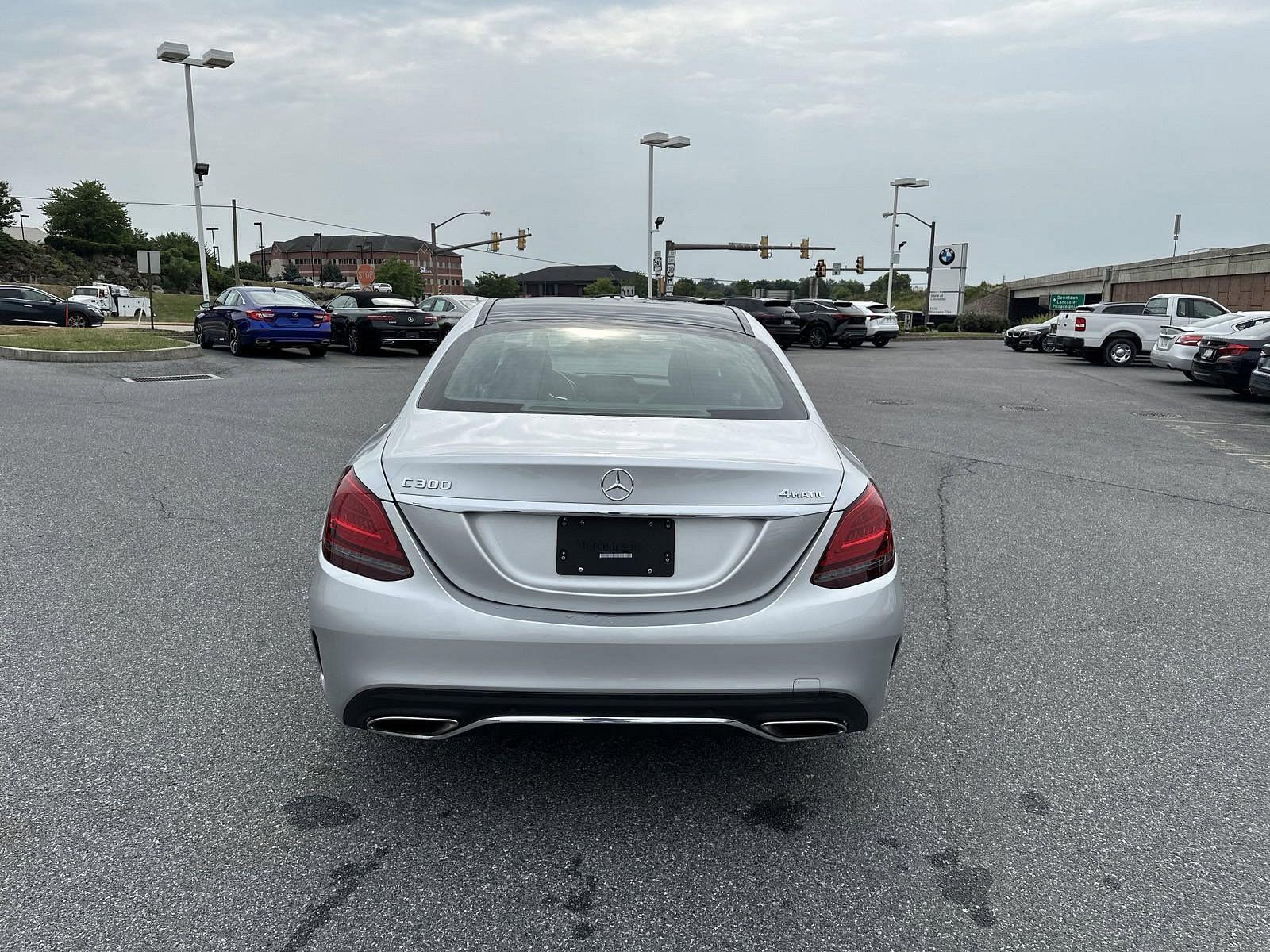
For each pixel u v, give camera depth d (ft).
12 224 278.87
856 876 8.20
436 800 9.27
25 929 7.21
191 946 7.07
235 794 9.26
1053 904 7.86
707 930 7.44
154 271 84.53
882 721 11.27
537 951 7.14
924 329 178.50
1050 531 20.51
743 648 8.03
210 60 84.89
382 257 586.86
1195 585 16.89
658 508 7.95
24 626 13.58
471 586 8.09
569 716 8.06
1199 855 8.60
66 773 9.57
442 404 9.57
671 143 134.21
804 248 166.40
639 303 12.89
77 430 30.78
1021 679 12.57
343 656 8.18
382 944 7.17
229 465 25.41
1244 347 49.01
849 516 8.39
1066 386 57.47
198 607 14.49
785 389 10.42
